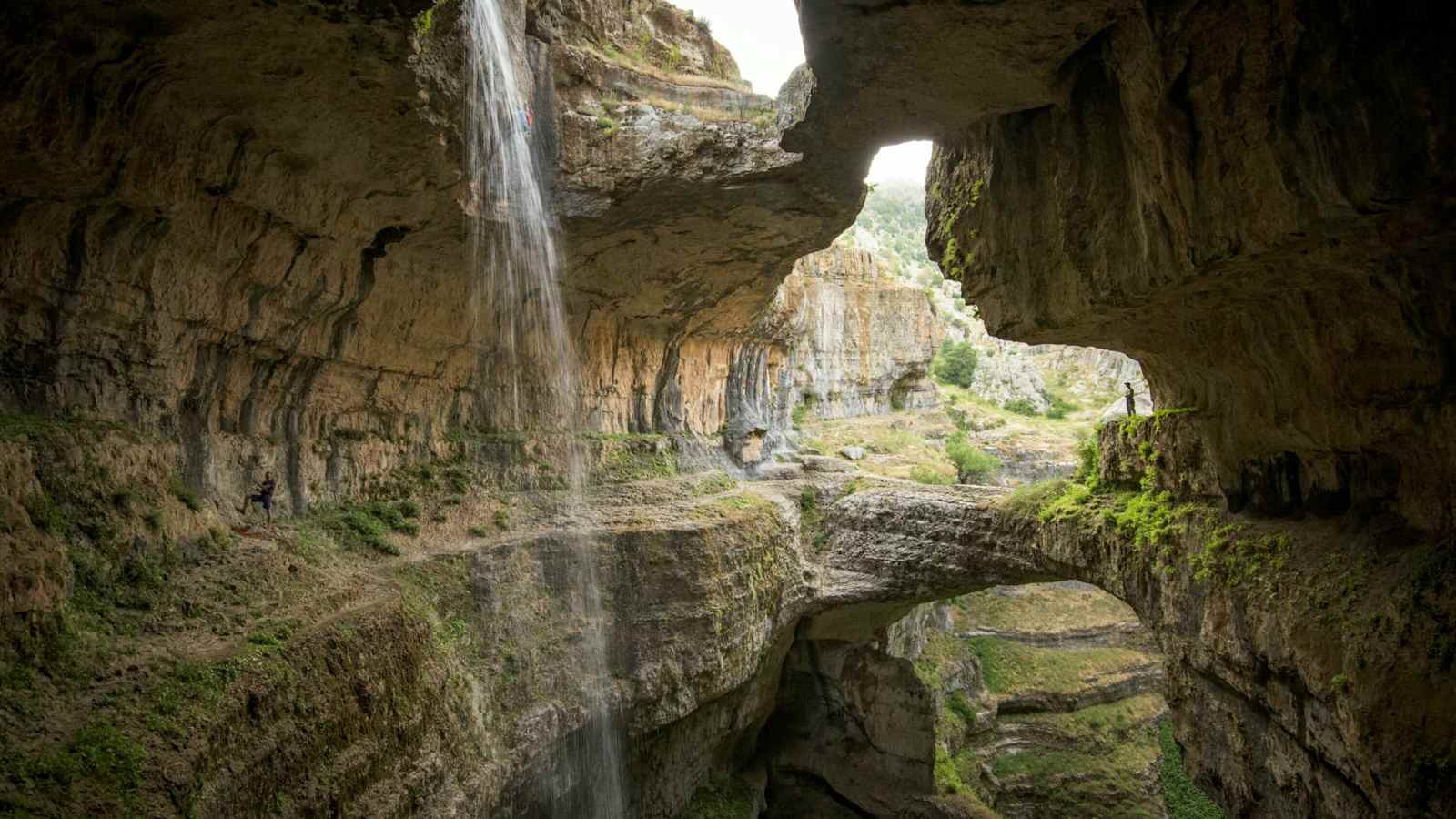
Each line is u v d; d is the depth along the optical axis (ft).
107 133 33.35
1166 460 60.49
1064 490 79.87
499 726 54.39
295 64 34.42
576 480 78.07
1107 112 41.34
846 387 178.40
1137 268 41.04
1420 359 34.35
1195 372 51.90
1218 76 31.89
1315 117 28.89
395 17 32.01
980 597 164.35
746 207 67.46
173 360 43.78
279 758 32.89
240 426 50.11
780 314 116.16
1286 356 41.86
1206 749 54.85
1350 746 36.42
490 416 73.92
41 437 34.55
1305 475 46.75
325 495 56.03
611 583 69.41
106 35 30.22
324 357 54.75
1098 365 249.96
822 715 106.42
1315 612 40.75
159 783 26.94
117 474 37.83
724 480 94.68
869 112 48.39
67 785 25.27
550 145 65.51
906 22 37.83
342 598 44.73
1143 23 34.17
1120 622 159.84
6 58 28.45
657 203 66.49
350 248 51.13
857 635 103.40
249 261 45.27
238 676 33.09
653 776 73.87
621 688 67.26
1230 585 48.96
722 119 63.93
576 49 66.64
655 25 78.02
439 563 56.13
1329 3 27.58
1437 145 25.89
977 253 54.13
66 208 35.70
